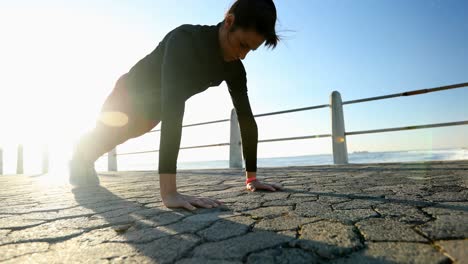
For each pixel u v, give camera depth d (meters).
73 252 0.99
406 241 0.92
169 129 1.64
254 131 2.20
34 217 1.60
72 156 3.39
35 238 1.17
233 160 5.89
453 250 0.82
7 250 1.04
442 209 1.30
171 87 1.67
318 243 0.93
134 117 2.59
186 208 1.53
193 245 0.98
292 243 0.95
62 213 1.69
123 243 1.05
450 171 2.91
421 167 3.48
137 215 1.49
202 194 2.16
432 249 0.84
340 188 2.13
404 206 1.41
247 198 1.85
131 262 0.86
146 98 2.40
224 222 1.25
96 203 2.00
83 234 1.21
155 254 0.92
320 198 1.74
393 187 2.05
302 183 2.57
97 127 2.98
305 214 1.34
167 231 1.16
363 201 1.58
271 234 1.06
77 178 3.40
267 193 2.03
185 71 1.71
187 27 1.80
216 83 2.03
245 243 0.97
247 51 1.78
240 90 2.10
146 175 5.09
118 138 2.97
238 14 1.62
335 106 4.93
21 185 4.02
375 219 1.19
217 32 1.78
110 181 3.86
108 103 2.58
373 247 0.88
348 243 0.92
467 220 1.11
